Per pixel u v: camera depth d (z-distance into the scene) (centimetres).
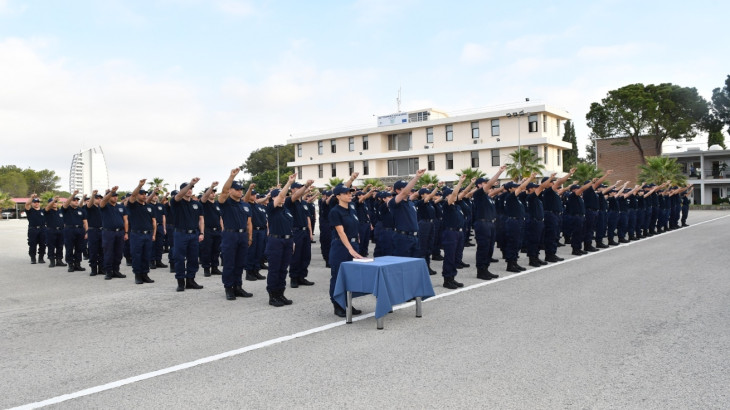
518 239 1138
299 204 1016
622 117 5112
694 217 3381
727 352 523
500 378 460
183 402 423
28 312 813
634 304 760
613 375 463
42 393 452
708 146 6319
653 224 2027
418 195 1116
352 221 755
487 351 542
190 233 1006
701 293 829
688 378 452
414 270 712
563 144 4547
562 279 1002
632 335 593
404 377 469
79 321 738
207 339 622
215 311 790
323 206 1314
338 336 622
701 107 4988
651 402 402
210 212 1209
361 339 605
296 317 736
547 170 4353
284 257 832
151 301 888
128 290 1018
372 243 1964
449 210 949
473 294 871
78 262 1411
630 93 5006
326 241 1323
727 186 5497
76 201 1392
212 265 1243
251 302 862
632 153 5516
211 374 491
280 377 477
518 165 3869
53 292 1020
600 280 977
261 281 1112
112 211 1191
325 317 734
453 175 4859
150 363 532
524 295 849
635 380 450
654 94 5031
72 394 448
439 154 4975
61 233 1525
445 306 780
